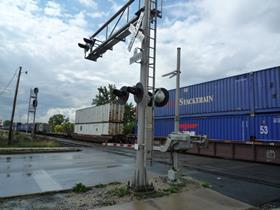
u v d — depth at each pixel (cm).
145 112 686
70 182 851
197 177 958
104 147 2580
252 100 1540
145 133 680
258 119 1501
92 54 1266
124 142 3077
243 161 1513
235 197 671
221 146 1695
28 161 1402
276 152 1377
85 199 608
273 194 715
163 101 700
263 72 1499
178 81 822
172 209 536
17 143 2373
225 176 995
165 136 2192
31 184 818
